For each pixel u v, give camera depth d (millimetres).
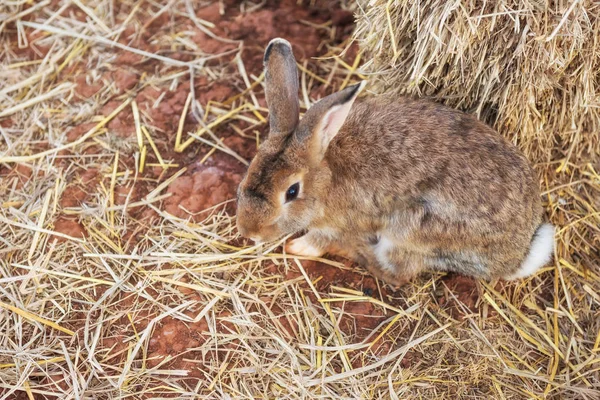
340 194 902
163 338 892
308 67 1117
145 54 1124
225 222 979
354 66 1105
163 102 1078
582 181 1008
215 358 880
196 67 1111
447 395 874
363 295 938
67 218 977
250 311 918
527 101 905
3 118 1066
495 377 887
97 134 1051
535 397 876
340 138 900
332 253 972
